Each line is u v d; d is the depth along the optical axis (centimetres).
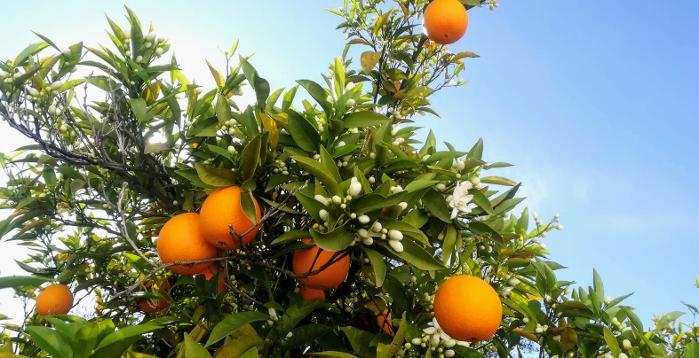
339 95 105
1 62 98
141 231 123
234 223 89
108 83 103
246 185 92
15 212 114
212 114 109
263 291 106
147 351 117
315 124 101
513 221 124
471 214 99
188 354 69
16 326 119
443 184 97
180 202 109
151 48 106
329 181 85
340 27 149
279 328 95
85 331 61
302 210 100
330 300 107
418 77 144
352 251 88
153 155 104
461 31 124
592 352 104
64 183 114
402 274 106
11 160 117
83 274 123
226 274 93
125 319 129
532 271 117
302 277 89
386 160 99
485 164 99
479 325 86
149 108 103
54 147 99
